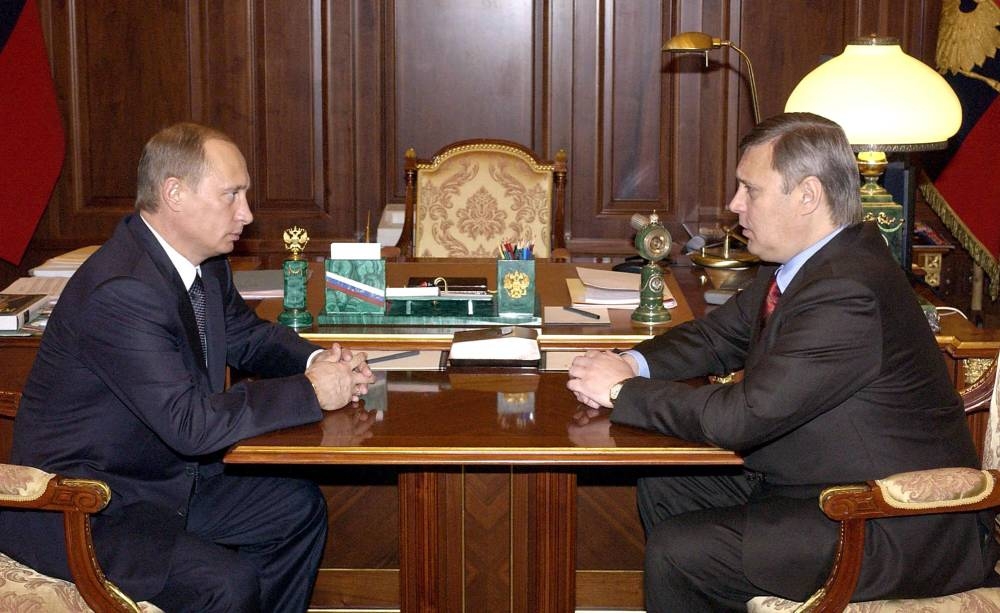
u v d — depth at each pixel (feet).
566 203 17.12
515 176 13.56
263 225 17.08
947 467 6.86
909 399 6.83
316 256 17.15
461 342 8.19
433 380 7.79
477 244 13.55
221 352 7.88
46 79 16.16
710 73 16.74
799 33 16.58
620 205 17.13
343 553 9.23
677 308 9.66
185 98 16.74
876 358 6.72
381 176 17.07
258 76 16.74
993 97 15.89
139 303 6.97
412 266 11.45
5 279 16.97
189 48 16.62
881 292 6.80
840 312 6.70
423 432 6.70
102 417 7.18
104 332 6.92
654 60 16.74
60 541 6.87
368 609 9.27
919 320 6.98
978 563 6.78
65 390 7.13
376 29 16.66
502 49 16.79
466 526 7.93
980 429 9.13
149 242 7.37
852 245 7.06
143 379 6.89
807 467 6.98
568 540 7.93
